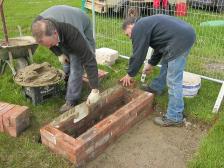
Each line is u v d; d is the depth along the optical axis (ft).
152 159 11.48
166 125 13.10
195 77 15.23
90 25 13.15
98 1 23.84
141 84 15.56
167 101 14.23
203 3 17.39
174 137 12.60
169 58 11.85
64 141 10.55
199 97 14.69
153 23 11.43
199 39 19.60
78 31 10.86
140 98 13.33
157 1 18.95
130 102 13.03
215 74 16.88
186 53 11.75
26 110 12.30
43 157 10.96
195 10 17.98
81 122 12.39
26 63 16.22
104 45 20.33
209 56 18.31
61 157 10.91
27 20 26.43
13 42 16.01
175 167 11.11
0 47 14.92
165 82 14.42
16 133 11.97
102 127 11.33
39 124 12.84
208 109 13.76
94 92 11.82
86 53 11.01
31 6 31.35
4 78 15.94
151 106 13.98
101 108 13.16
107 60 17.70
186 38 11.45
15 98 14.30
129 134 12.73
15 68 16.81
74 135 12.23
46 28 9.86
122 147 12.01
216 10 17.30
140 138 12.51
